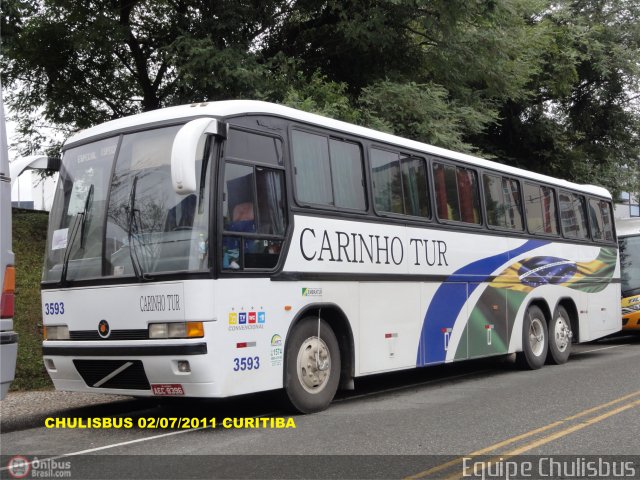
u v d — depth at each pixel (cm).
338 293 916
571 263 1520
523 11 2017
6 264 689
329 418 844
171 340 746
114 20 1780
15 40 1708
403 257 1041
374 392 1081
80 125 2067
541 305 1413
